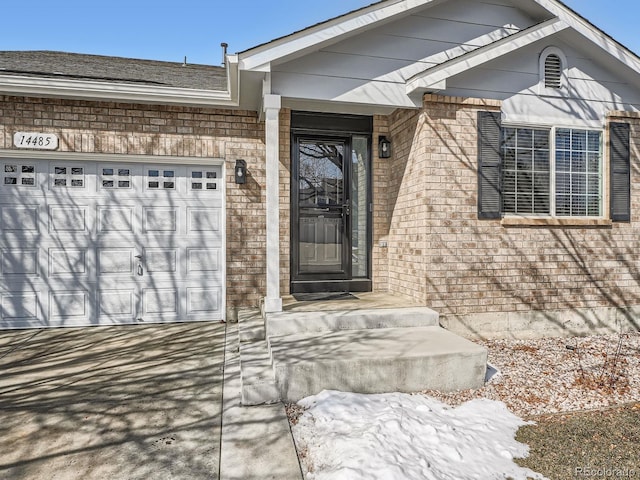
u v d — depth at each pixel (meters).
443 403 3.42
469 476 2.40
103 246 5.79
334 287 6.09
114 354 4.59
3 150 5.31
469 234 5.26
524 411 3.35
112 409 3.28
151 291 5.92
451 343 4.00
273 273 4.76
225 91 5.60
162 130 5.71
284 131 5.89
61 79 5.16
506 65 5.48
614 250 5.83
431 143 5.16
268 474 2.41
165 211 5.96
